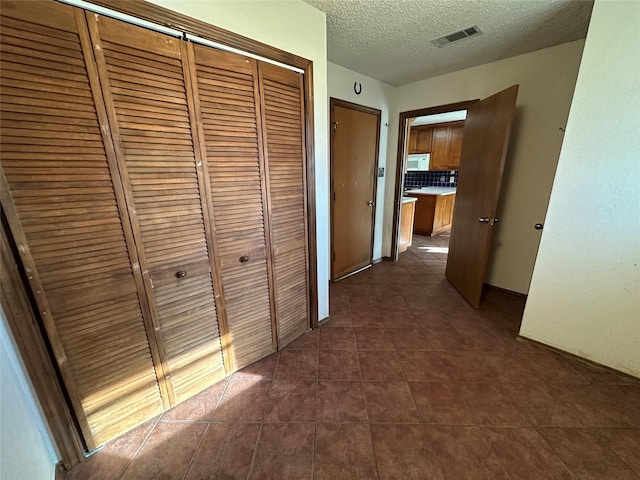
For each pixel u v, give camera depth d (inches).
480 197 94.7
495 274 112.5
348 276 128.9
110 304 45.4
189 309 55.2
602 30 54.7
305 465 45.5
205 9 47.4
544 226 68.9
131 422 51.4
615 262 60.4
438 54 91.4
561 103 87.0
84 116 38.7
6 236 35.6
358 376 65.2
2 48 32.2
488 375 65.0
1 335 35.4
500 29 74.6
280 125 62.2
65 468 44.8
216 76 50.2
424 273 132.1
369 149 125.5
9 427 33.5
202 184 52.1
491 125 88.5
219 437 50.4
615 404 56.2
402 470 44.5
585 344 67.5
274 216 65.4
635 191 55.9
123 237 44.8
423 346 76.4
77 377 44.1
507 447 47.9
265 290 67.8
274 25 57.2
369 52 89.6
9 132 33.9
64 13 35.4
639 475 43.3
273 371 67.1
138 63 41.9
